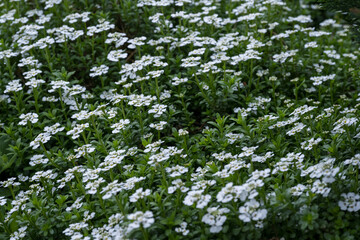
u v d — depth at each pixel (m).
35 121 1.44
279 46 1.66
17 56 1.62
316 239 1.23
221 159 1.32
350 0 1.47
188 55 1.54
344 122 1.31
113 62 1.60
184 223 1.23
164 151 1.30
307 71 1.60
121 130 1.42
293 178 1.29
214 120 1.50
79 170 1.35
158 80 1.55
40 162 1.39
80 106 1.52
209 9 1.66
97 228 1.29
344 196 1.22
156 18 1.62
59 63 1.60
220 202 1.26
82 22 1.70
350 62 1.64
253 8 1.76
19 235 1.29
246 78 1.58
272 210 1.23
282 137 1.40
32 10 1.70
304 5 1.97
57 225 1.30
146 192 1.24
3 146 1.46
